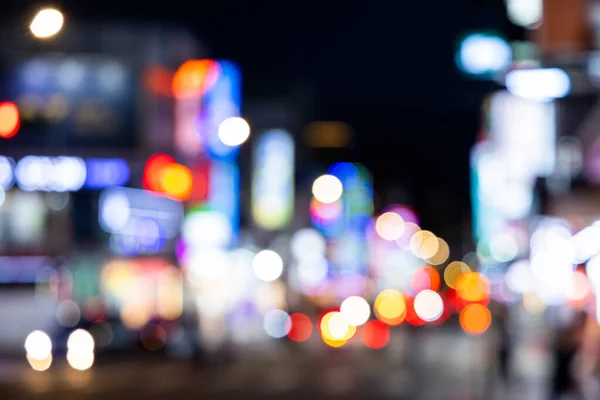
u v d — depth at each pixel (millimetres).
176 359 35031
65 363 32938
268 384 30250
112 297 36156
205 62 68250
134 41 58000
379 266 130875
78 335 33312
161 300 38250
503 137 62375
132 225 41406
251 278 82938
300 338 51406
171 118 62781
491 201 106688
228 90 79625
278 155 117125
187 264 62531
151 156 51656
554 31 16812
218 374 33781
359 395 27016
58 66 54531
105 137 53812
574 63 20062
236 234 84312
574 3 16781
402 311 55594
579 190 37906
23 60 53000
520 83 25766
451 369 36781
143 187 47469
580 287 21344
